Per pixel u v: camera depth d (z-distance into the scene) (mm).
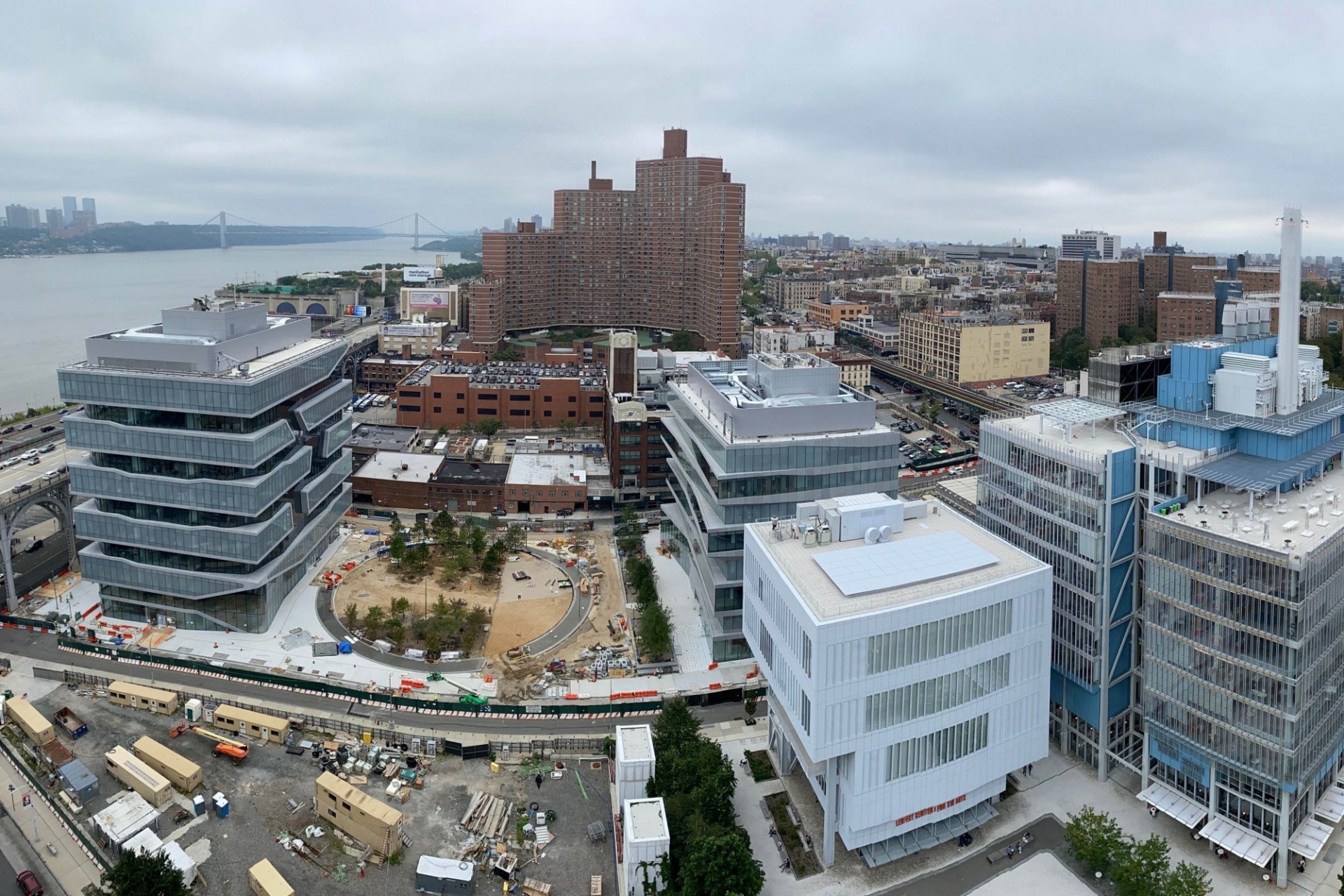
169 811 119875
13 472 193250
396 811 114062
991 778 115062
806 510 129250
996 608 110312
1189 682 111125
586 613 178000
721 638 157375
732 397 165750
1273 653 101312
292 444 174750
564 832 117625
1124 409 133375
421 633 167500
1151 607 114750
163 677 153125
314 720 139750
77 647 161375
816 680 101688
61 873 110688
